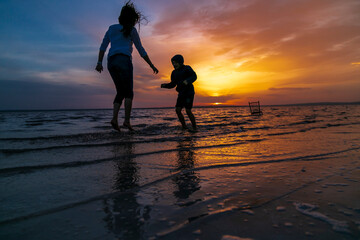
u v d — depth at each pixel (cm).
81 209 96
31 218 88
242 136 357
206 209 94
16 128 517
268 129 477
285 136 352
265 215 88
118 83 343
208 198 107
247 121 754
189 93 486
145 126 562
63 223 84
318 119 834
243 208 95
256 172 153
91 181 135
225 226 80
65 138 323
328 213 89
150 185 128
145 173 152
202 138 335
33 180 137
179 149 243
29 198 108
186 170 159
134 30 339
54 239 73
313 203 99
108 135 359
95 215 90
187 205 99
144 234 75
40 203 102
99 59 347
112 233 76
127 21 328
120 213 92
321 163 175
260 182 131
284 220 84
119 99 351
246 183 129
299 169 158
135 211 93
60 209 96
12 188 123
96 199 107
